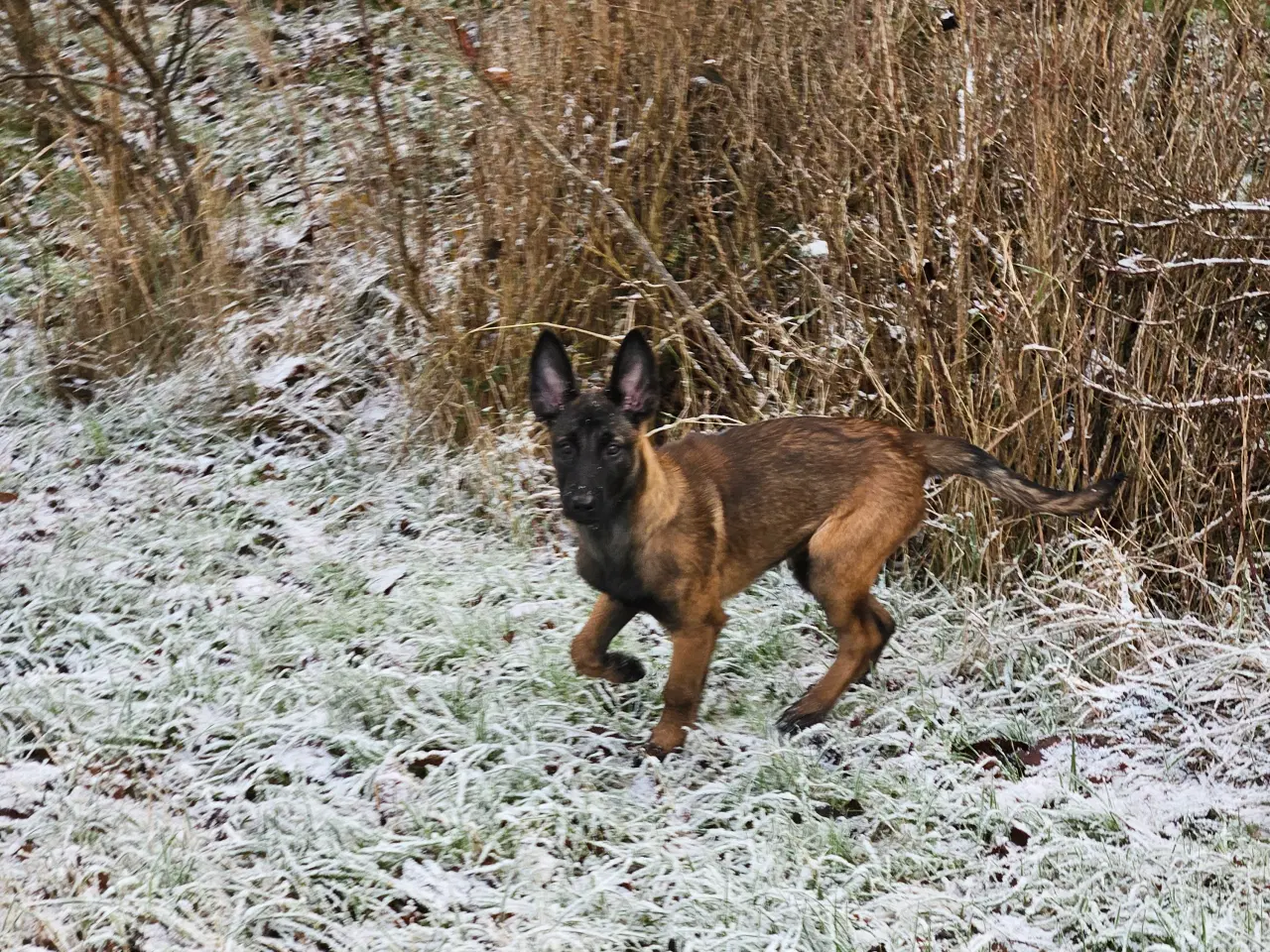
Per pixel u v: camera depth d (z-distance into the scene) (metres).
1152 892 4.72
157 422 8.08
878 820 5.14
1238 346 6.73
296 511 7.42
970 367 7.34
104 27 9.15
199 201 9.21
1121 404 6.65
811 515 5.81
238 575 6.84
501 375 7.98
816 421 6.00
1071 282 6.70
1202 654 6.29
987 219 7.20
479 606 6.52
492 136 7.98
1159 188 6.81
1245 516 6.52
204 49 11.70
